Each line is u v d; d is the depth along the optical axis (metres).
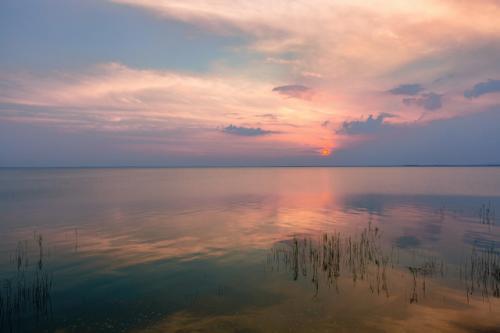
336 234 31.06
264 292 17.33
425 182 110.44
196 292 17.38
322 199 60.72
